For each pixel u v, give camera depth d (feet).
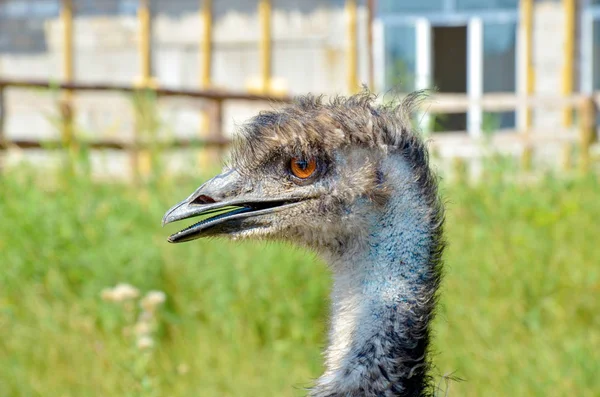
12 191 44.29
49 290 38.40
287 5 90.84
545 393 30.48
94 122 74.74
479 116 84.69
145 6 94.12
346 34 89.15
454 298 37.14
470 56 87.30
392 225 18.93
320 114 19.53
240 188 19.58
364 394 18.17
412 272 18.81
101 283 38.24
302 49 90.68
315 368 32.86
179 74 93.91
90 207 42.80
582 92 86.02
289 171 19.44
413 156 19.17
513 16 86.53
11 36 97.50
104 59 95.61
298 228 19.38
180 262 39.40
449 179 50.31
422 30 87.56
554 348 34.22
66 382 31.71
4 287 38.29
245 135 19.85
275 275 38.34
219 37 92.99
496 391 30.66
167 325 36.52
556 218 44.42
